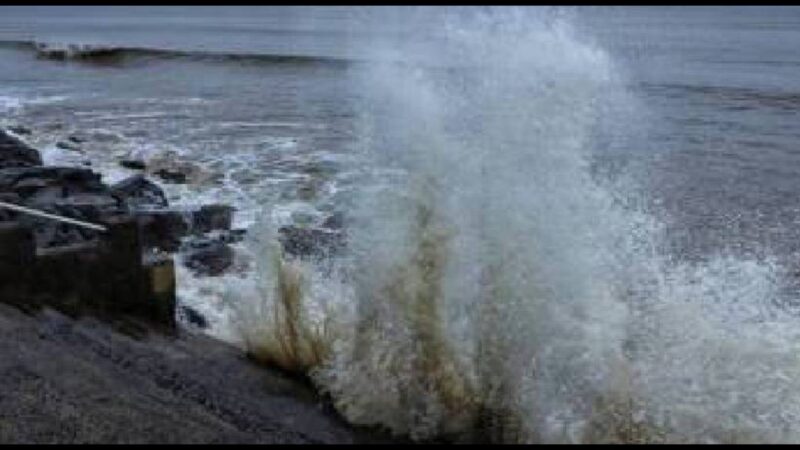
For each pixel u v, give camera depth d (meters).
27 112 25.70
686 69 34.41
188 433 5.35
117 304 7.54
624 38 50.06
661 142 18.05
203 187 14.95
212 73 35.81
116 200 12.86
